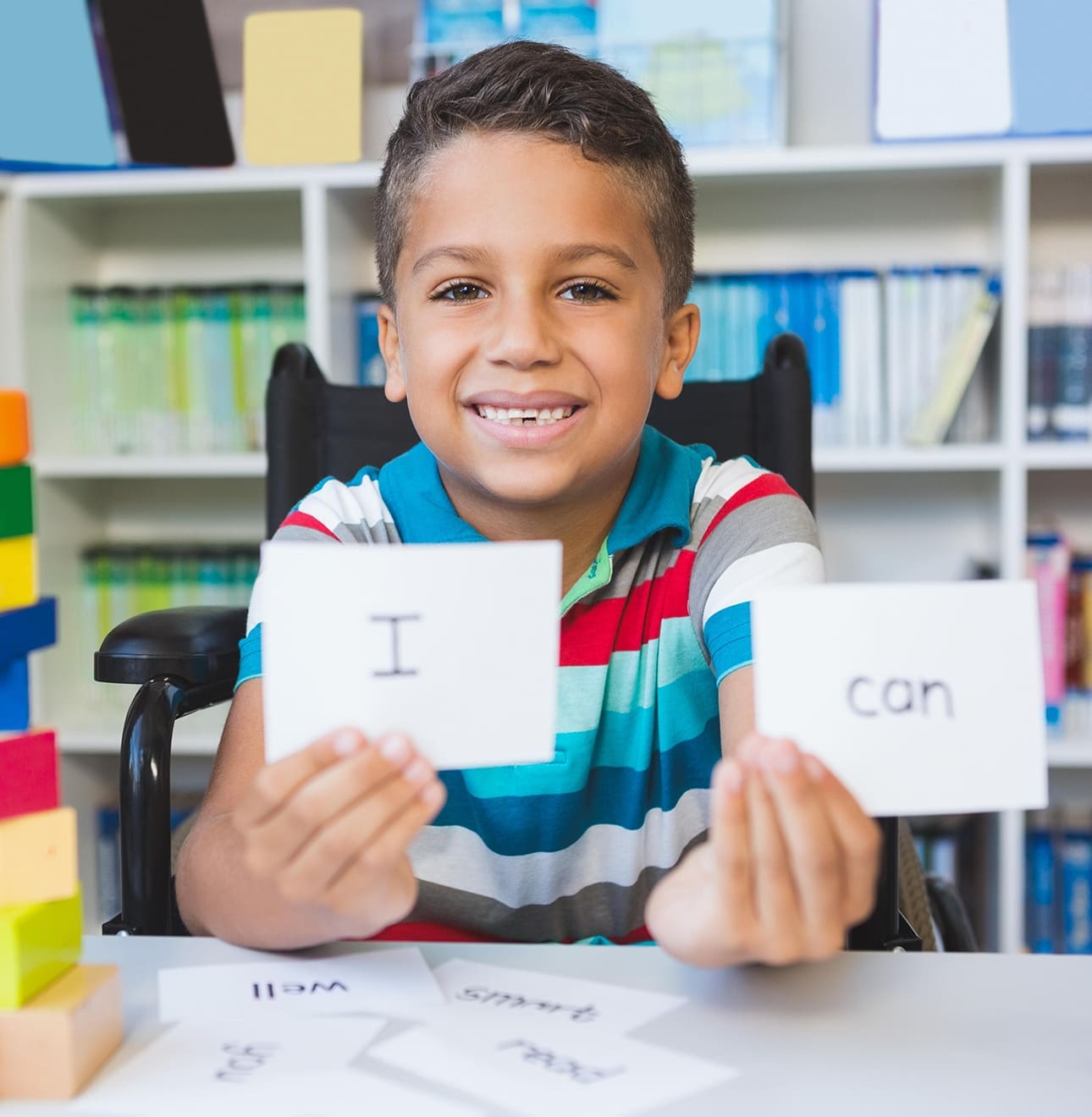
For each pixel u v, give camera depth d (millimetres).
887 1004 510
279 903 548
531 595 496
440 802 503
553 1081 444
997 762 497
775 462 1149
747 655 817
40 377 1995
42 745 474
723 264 2107
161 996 525
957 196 2051
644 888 926
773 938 502
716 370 1946
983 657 499
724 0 1846
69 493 2098
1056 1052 468
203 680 867
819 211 2078
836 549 2158
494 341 798
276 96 1280
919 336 1908
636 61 1863
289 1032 489
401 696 496
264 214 2180
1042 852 1954
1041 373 1867
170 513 2262
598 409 820
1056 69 1759
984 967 549
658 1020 496
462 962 561
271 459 1192
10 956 439
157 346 2047
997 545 1934
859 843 493
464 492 907
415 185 839
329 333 1920
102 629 2111
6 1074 439
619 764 908
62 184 1931
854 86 2016
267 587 501
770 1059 462
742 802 492
